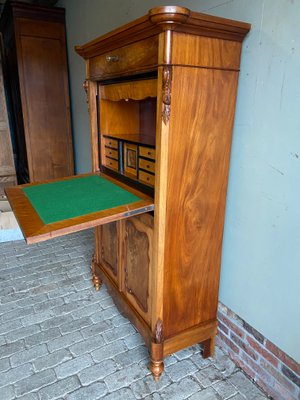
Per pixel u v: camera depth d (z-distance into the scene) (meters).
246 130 1.38
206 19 1.11
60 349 1.75
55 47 3.34
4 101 3.94
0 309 2.07
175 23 1.05
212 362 1.69
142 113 1.97
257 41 1.26
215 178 1.42
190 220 1.41
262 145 1.33
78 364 1.66
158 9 1.02
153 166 1.48
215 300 1.66
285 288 1.35
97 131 1.93
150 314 1.55
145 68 1.25
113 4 2.30
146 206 1.35
